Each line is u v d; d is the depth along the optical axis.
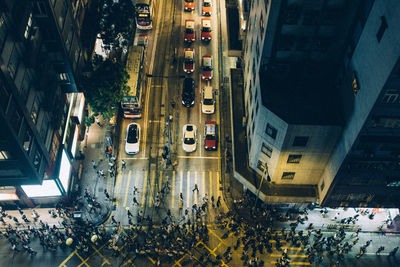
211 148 62.88
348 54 42.69
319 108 43.94
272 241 52.91
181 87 72.12
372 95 35.66
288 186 51.62
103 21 63.22
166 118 67.44
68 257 51.59
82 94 61.97
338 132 43.22
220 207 56.75
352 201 48.44
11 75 40.88
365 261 51.62
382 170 42.91
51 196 54.62
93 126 65.81
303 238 52.75
